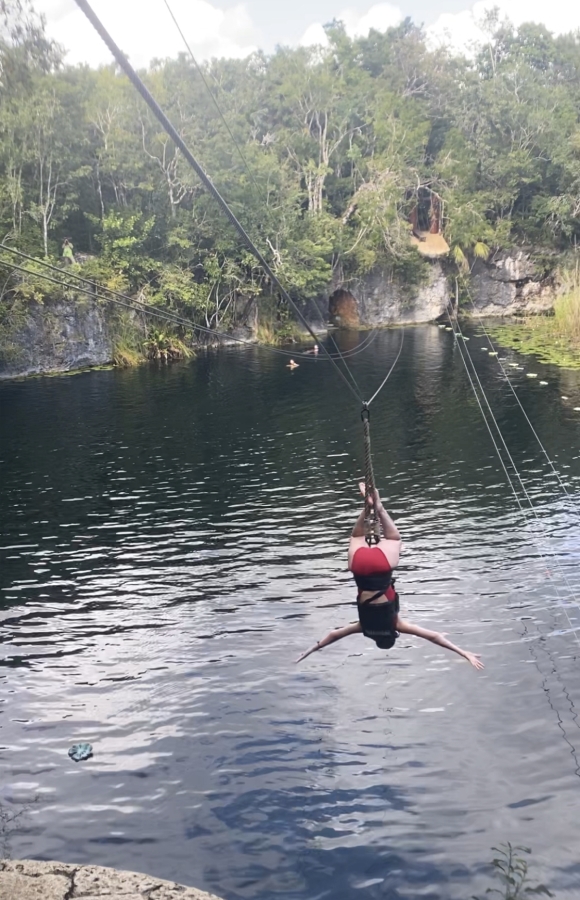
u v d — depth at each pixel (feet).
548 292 256.73
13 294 160.35
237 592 57.77
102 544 67.77
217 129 201.77
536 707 42.63
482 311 254.06
